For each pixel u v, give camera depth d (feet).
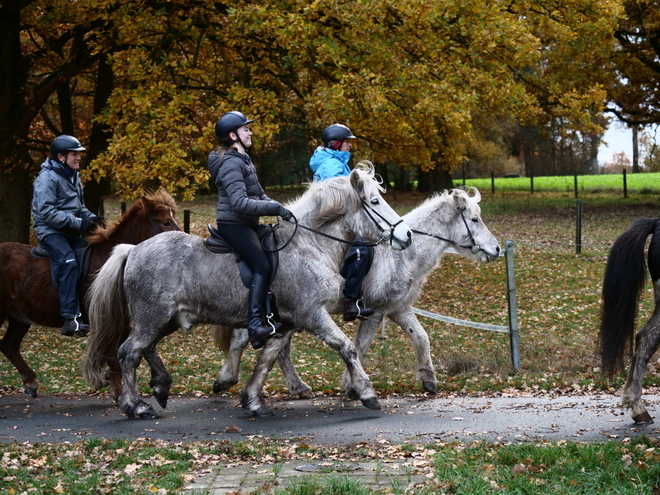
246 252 24.40
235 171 24.26
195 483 18.24
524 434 22.38
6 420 26.43
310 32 45.24
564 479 17.28
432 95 48.91
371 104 46.39
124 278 25.50
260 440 22.48
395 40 50.49
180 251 25.09
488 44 50.70
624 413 24.86
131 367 25.52
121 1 46.62
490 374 33.88
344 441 22.34
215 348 43.01
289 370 30.27
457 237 29.86
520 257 67.10
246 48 51.62
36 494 17.43
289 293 24.89
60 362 39.88
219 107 48.49
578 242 67.36
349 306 27.99
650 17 84.28
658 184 164.04
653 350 23.09
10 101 51.70
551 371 33.71
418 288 29.71
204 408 28.22
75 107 77.77
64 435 23.89
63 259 27.43
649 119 107.45
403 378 33.12
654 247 23.30
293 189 164.04
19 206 52.39
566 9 60.08
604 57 82.43
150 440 22.49
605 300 23.45
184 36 50.72
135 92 45.60
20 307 28.66
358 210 25.40
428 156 55.31
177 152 44.14
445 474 17.74
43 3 48.32
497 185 189.06
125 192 45.60
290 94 57.36
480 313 48.29
